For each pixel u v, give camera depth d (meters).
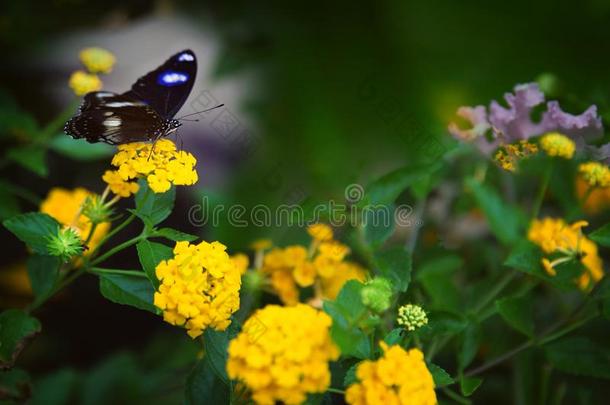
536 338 0.71
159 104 0.72
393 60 0.73
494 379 0.78
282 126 0.73
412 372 0.64
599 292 0.69
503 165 0.75
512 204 0.81
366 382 0.64
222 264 0.66
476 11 0.71
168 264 0.66
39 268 0.72
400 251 0.71
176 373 0.79
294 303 0.72
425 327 0.69
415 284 0.76
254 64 0.76
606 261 0.79
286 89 0.74
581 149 0.74
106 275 0.68
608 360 0.71
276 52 0.75
